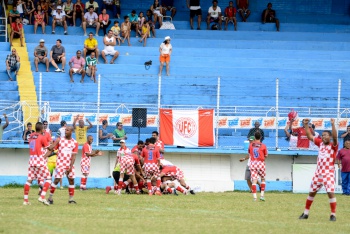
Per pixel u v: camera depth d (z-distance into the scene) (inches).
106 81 3292.3
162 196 2314.2
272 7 4121.6
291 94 3307.1
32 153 1833.2
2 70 3321.9
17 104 2812.5
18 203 1891.0
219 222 1552.7
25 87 3198.8
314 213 1830.7
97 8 3836.1
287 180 2787.9
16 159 2704.2
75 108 2977.4
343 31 4025.6
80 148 2723.9
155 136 2463.1
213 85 3297.2
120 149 2358.5
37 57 3368.6
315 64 3607.3
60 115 2829.7
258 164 2202.3
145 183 2427.4
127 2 4028.1
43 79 3299.7
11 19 3631.9
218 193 2583.7
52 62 3385.8
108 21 3725.4
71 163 1898.4
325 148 1642.5
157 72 3449.8
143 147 2456.9
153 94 3225.9
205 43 3754.9
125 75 3334.2
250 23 3976.4
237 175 2778.1
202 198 2263.8
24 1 3764.8
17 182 2650.1
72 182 1924.2
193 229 1416.1
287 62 3604.8
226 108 3152.1
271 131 3053.6
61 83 3233.3
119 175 2390.5
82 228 1384.1
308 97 3277.6
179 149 2726.4
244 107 3152.1
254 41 3791.8
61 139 1897.1
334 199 1652.3
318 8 4136.3
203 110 2783.0
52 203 1902.1
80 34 3740.2
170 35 3826.3
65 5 3757.4
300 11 4131.4
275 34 3892.7
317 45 3811.5
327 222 1620.3
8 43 3523.6
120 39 3666.3
